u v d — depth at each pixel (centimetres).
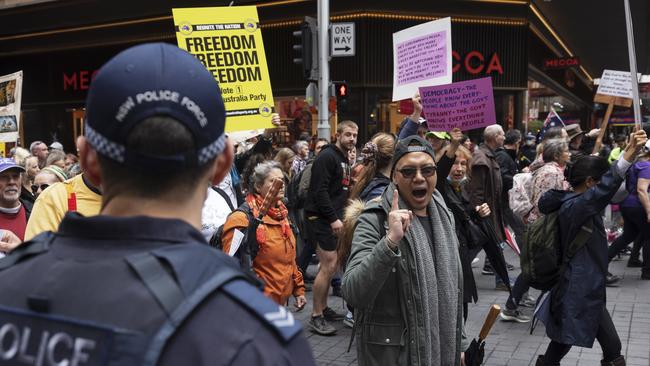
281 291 434
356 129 542
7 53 2128
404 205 271
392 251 229
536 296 652
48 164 706
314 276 752
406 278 251
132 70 91
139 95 90
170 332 81
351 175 632
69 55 2014
